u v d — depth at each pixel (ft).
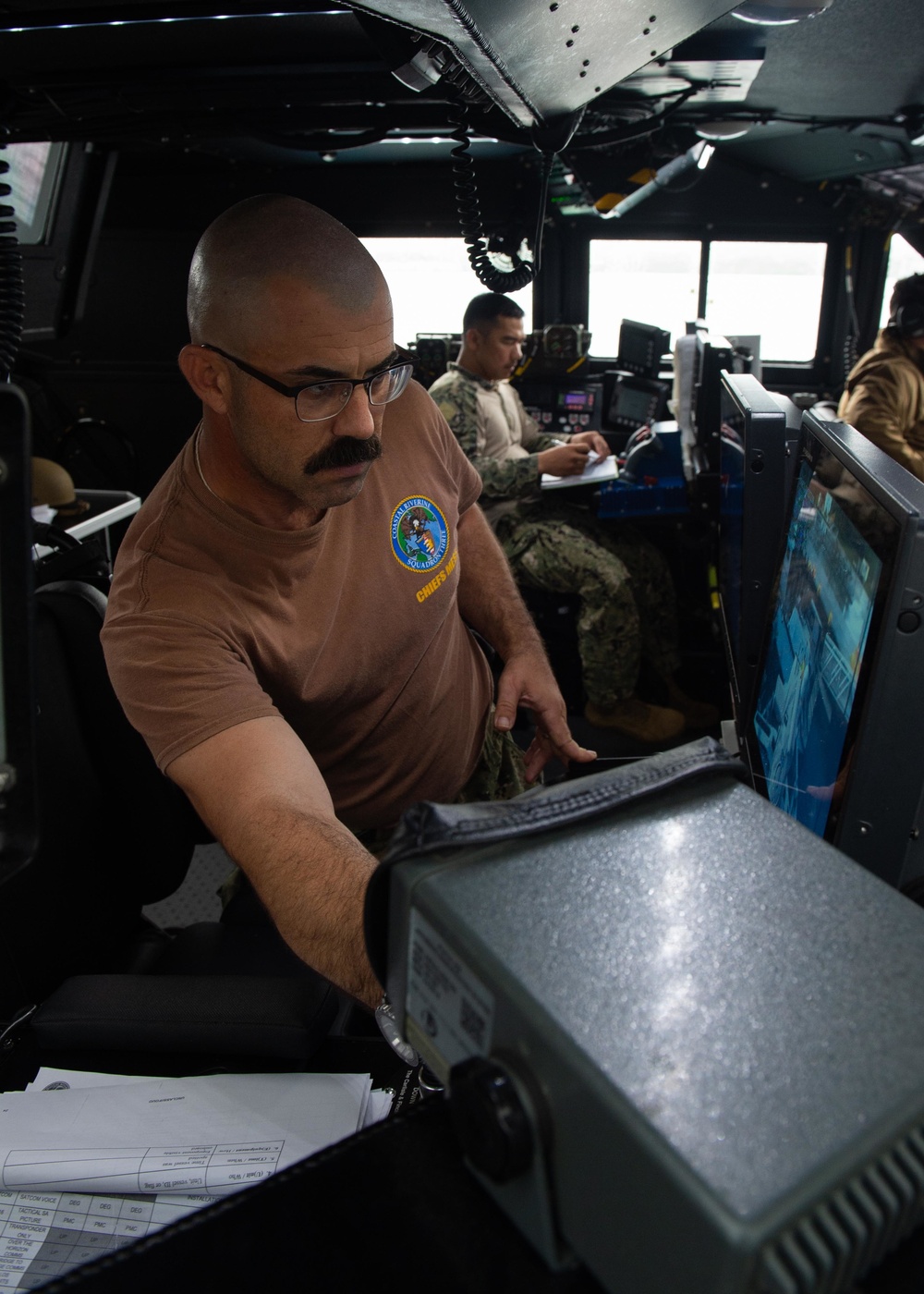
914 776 2.85
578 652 11.83
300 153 12.39
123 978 3.50
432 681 4.96
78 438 14.92
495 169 13.02
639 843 1.61
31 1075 3.25
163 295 14.74
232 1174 2.73
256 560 3.93
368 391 3.54
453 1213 1.60
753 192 13.34
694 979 1.36
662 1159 1.15
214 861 8.89
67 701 4.93
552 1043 1.28
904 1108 1.20
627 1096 1.21
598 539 11.49
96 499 11.00
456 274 14.33
